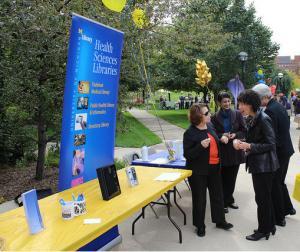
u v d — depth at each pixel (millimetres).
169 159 5262
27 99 6270
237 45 24094
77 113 4043
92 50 4152
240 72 24031
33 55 5727
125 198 3459
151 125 20844
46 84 6305
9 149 8320
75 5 6316
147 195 3543
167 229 4914
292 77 45531
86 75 4109
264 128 4289
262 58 27094
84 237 2570
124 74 7480
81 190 3773
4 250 2359
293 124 20812
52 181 7215
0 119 7164
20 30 5363
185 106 37844
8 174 7875
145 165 5207
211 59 22500
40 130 7023
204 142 4426
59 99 6477
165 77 9594
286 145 4832
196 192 4641
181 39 9266
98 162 4516
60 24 5676
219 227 4934
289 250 4230
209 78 7082
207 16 11781
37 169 7270
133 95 8398
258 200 4484
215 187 4816
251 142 4410
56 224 2807
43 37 5625
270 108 4824
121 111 7805
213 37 11398
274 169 4328
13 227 2766
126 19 6785
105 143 4625
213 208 4855
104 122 4574
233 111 5582
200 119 4574
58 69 6398
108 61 4492
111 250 4230
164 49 9141
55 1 6031
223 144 5410
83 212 3021
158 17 8312
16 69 5855
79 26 3885
